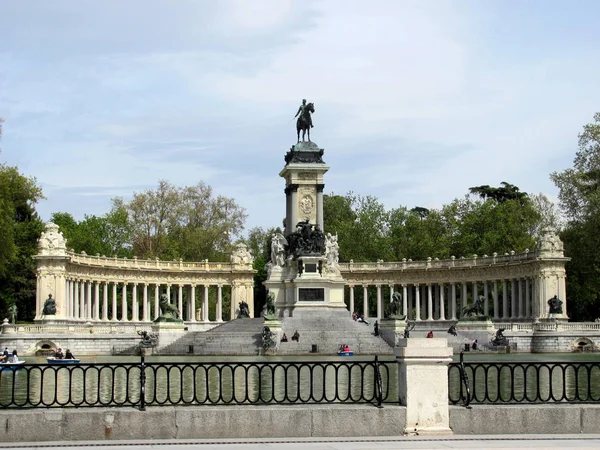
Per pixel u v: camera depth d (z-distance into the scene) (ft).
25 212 519.60
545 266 453.99
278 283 425.28
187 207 620.90
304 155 444.96
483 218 579.07
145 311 525.34
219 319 546.67
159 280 530.68
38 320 426.92
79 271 473.26
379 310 556.92
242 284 548.72
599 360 301.84
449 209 611.88
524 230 578.25
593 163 473.26
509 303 644.27
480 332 398.42
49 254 442.09
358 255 631.56
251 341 370.12
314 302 415.03
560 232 516.73
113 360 324.60
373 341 369.71
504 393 169.68
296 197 441.68
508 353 380.17
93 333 392.27
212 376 221.25
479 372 231.91
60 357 280.92
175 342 384.47
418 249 602.44
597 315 533.96
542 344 394.11
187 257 609.83
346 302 654.94
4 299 496.64
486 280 509.76
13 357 257.75
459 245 584.81
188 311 554.46
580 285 499.92
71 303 462.19
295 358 336.49
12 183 502.38
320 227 440.04
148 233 611.88
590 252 459.73
